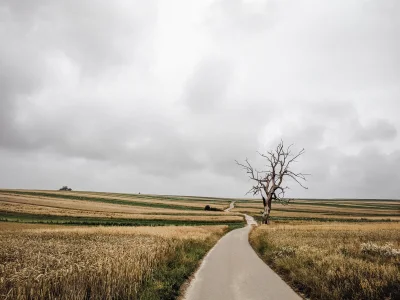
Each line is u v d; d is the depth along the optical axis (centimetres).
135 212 7669
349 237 2288
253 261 1484
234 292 861
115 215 6444
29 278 755
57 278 801
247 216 9544
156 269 1069
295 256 1298
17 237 2461
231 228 4991
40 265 910
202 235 2594
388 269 877
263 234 2594
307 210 11581
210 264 1383
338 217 8206
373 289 723
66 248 1505
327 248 1493
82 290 760
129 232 2855
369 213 10462
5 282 752
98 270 848
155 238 2044
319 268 970
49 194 11975
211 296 817
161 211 8588
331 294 735
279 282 994
